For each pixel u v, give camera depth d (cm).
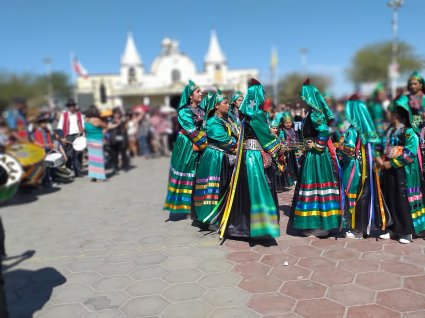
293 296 348
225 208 485
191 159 556
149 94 5272
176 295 358
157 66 6106
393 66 2508
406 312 316
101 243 502
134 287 376
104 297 359
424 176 470
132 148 1491
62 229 570
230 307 334
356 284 364
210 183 501
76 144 939
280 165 485
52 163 864
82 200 756
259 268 405
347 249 445
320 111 449
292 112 739
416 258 414
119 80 6109
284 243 470
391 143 470
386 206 464
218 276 391
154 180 956
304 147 475
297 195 479
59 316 330
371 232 496
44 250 482
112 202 730
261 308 331
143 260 439
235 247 463
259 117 439
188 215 595
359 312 319
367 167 469
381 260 412
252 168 454
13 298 360
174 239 502
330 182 464
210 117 488
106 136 1116
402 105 446
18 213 670
